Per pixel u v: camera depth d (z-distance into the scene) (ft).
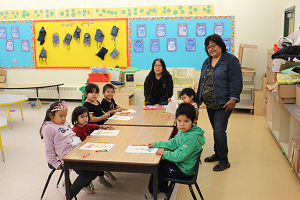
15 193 8.43
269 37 20.04
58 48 23.29
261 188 8.61
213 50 9.48
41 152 12.03
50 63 23.68
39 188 8.75
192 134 6.69
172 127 8.77
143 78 22.38
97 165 6.10
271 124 14.65
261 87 20.65
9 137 14.21
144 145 6.97
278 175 9.50
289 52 11.70
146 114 10.76
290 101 10.34
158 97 14.47
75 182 6.98
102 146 6.89
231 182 9.07
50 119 7.47
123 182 9.16
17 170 10.15
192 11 20.79
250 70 19.51
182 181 6.42
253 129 15.23
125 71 18.92
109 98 11.59
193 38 21.08
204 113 19.34
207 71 10.02
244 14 20.13
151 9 21.35
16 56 24.12
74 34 22.65
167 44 21.53
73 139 7.59
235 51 20.68
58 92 22.39
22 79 24.43
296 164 8.96
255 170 9.96
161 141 7.04
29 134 14.70
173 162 6.97
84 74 23.39
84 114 8.07
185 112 6.67
